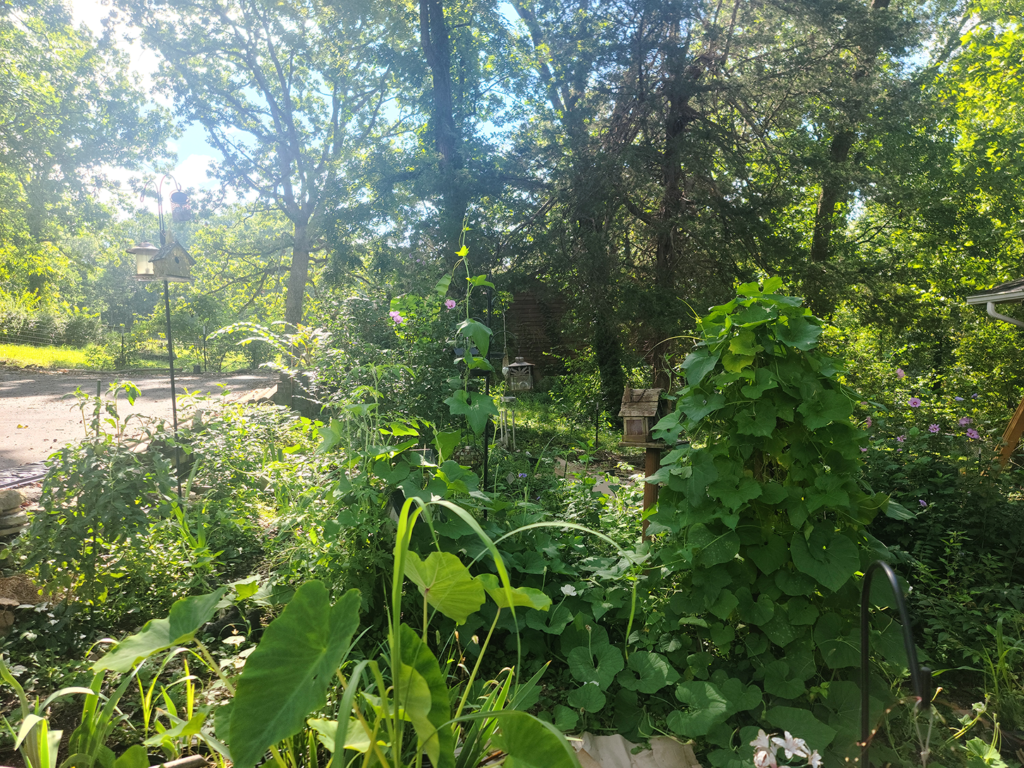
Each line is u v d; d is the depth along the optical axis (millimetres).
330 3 19438
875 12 11836
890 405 6508
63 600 3082
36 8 20750
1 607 2918
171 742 1914
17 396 13391
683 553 2533
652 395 3645
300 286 24141
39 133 20438
